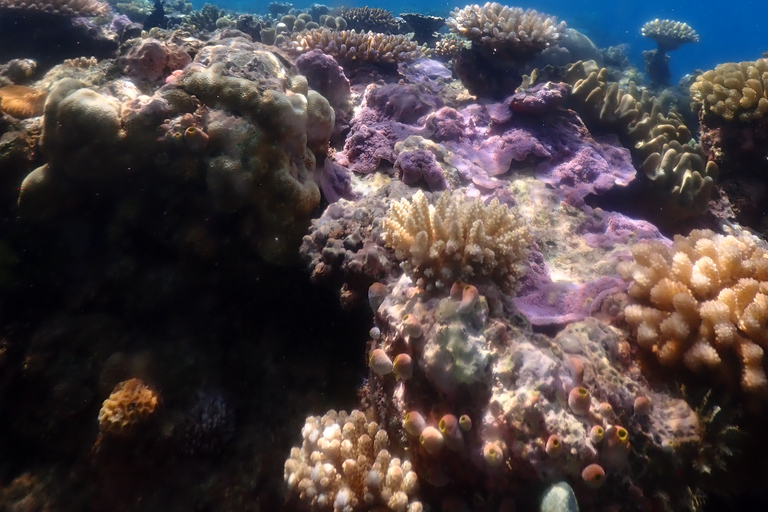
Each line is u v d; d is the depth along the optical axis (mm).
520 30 5969
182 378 3332
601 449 2129
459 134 4988
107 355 3373
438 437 2143
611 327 2949
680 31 14664
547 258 3750
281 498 3119
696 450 2434
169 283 3488
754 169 5438
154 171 3275
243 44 4160
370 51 6531
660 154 5160
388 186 3900
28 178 3305
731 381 2535
